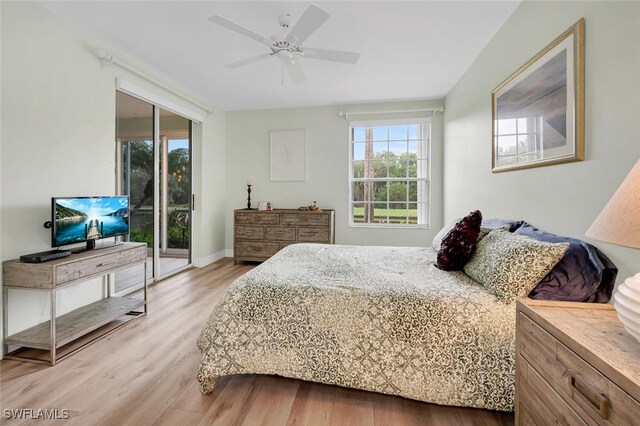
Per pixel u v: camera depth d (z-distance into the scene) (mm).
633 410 686
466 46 2846
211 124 4691
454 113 3867
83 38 2568
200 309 2840
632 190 869
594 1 1497
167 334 2328
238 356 1636
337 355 1567
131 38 2725
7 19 2023
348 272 2000
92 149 2674
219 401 1579
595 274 1420
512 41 2328
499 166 2506
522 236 1717
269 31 2572
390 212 4777
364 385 1534
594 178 1513
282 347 1623
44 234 2277
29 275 1937
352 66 3303
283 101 4574
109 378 1767
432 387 1468
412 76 3584
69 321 2260
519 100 2180
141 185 3488
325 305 1621
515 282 1480
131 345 2156
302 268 2094
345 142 4750
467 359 1449
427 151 4629
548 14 1875
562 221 1760
